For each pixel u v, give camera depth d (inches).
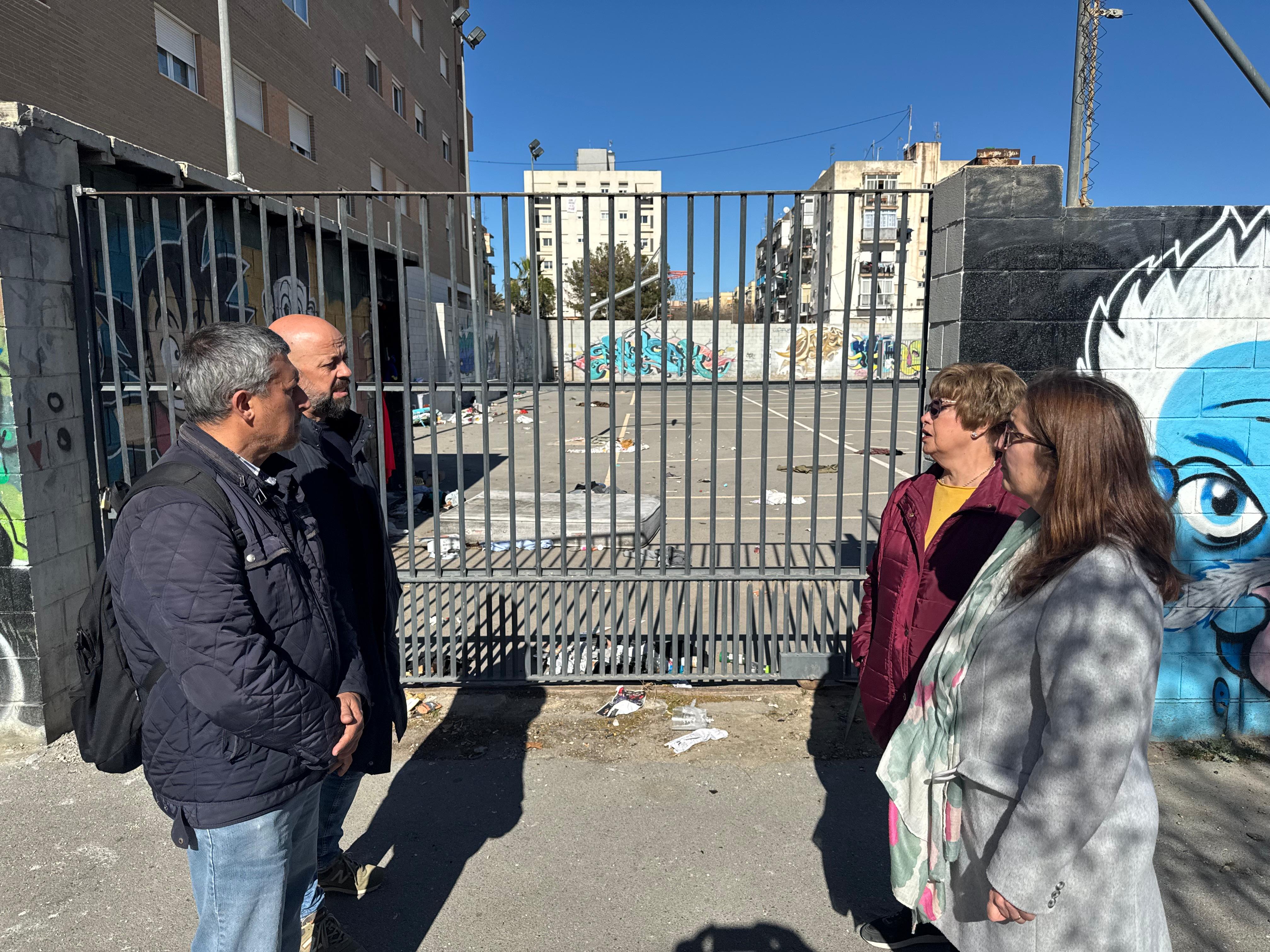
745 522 336.5
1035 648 60.1
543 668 171.5
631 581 164.4
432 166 1110.4
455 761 141.9
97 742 68.1
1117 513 57.2
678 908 104.2
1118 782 54.3
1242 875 107.3
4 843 117.9
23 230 139.3
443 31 1171.9
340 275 323.6
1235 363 136.4
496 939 98.7
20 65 394.6
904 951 96.0
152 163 175.3
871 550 287.3
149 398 185.6
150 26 502.3
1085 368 138.4
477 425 713.0
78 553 154.6
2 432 137.6
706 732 150.9
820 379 146.4
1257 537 140.0
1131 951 58.4
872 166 1596.9
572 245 3257.9
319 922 92.1
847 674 171.9
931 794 70.7
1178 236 135.3
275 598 67.6
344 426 103.0
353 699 76.7
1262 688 144.3
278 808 69.0
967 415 91.4
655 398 1008.2
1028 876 56.4
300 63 706.2
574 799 129.6
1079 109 342.0
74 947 97.3
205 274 219.8
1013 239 136.8
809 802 128.4
